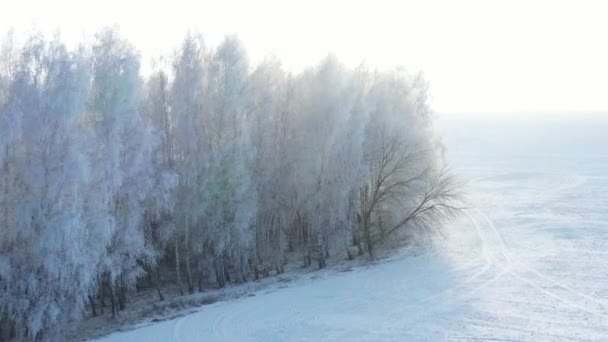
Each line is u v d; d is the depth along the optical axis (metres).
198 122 38.28
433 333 26.11
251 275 43.50
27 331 32.22
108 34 33.59
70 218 29.14
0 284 30.14
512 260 39.25
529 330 25.92
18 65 30.31
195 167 38.12
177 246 39.41
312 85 41.66
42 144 29.78
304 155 41.53
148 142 34.44
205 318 30.97
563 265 36.91
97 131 32.81
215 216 39.03
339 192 41.62
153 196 36.03
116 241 34.41
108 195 32.09
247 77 39.25
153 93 38.47
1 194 30.17
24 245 30.14
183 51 38.03
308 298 33.75
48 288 29.86
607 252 39.38
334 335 26.52
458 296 31.97
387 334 26.30
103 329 32.25
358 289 35.03
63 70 29.91
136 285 43.25
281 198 42.66
